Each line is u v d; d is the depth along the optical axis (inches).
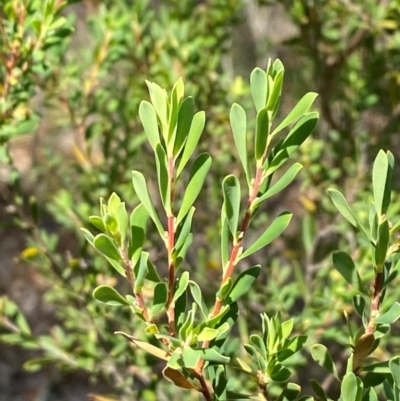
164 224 19.2
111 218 8.3
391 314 8.6
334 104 24.0
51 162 24.1
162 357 8.6
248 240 21.5
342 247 19.1
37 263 17.9
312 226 19.3
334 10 20.4
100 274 18.2
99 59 19.8
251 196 8.7
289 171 8.6
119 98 21.5
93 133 21.0
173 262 8.6
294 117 8.5
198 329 8.4
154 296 8.5
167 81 19.9
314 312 14.9
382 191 8.4
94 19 20.3
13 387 44.5
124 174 20.4
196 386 8.8
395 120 20.7
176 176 8.5
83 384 44.1
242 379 15.7
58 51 17.9
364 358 8.9
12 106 14.0
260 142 8.5
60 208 19.9
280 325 9.1
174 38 21.4
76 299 17.7
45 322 45.0
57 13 13.3
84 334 21.6
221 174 21.7
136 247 8.4
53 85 19.4
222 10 23.1
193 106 8.3
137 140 20.2
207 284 19.1
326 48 21.5
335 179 21.6
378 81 21.8
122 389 17.7
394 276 8.8
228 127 21.8
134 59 21.8
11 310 17.2
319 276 18.4
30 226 17.1
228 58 31.0
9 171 16.4
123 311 17.2
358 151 20.2
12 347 47.8
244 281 8.9
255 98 8.6
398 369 8.5
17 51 13.4
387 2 20.9
